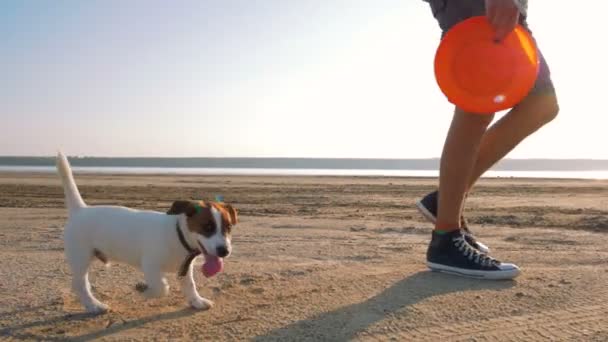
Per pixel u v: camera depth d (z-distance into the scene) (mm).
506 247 3305
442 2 2096
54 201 7191
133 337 1890
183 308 2156
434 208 2383
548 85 2156
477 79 1854
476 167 2242
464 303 2021
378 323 1890
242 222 4738
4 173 18828
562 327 1854
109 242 2174
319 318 1950
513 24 1832
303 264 2824
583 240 3576
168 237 2119
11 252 3221
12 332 1959
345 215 5480
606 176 20781
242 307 2129
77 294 2178
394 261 2893
